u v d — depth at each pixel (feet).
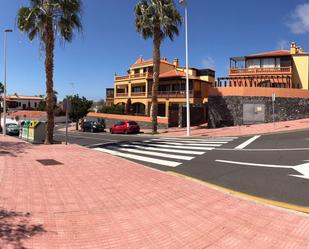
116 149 63.98
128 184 30.55
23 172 34.09
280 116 113.29
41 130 78.18
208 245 17.40
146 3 111.14
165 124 131.64
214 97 119.03
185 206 24.02
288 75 136.87
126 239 18.17
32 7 70.28
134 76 190.19
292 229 19.21
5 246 16.25
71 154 50.06
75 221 20.56
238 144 66.03
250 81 142.51
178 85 168.76
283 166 39.78
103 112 182.80
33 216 20.79
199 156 51.06
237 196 26.53
